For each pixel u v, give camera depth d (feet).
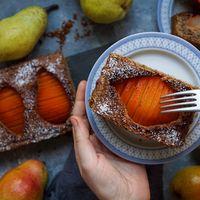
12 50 1.66
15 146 1.73
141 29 1.77
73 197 1.75
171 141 1.38
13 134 1.73
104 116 1.40
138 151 1.55
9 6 1.79
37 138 1.72
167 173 1.75
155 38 1.55
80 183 1.75
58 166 1.79
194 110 1.36
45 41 1.79
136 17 1.77
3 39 1.64
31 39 1.67
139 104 1.38
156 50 1.56
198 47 1.72
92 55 1.78
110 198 1.47
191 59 1.55
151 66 1.57
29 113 1.71
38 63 1.70
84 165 1.43
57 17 1.78
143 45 1.55
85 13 1.67
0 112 1.72
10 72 1.71
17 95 1.72
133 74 1.39
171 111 1.36
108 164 1.45
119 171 1.55
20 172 1.68
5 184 1.66
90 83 1.53
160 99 1.37
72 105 1.70
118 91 1.40
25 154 1.80
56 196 1.76
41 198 1.73
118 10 1.62
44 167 1.73
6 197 1.65
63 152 1.79
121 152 1.55
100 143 1.59
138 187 1.53
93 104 1.40
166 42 1.55
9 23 1.65
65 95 1.71
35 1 1.79
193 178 1.61
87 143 1.45
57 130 1.72
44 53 1.79
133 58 1.57
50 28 1.79
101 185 1.44
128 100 1.39
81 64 1.78
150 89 1.38
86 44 1.78
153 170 1.75
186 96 1.38
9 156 1.81
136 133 1.38
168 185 1.75
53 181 1.78
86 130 1.48
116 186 1.45
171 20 1.72
